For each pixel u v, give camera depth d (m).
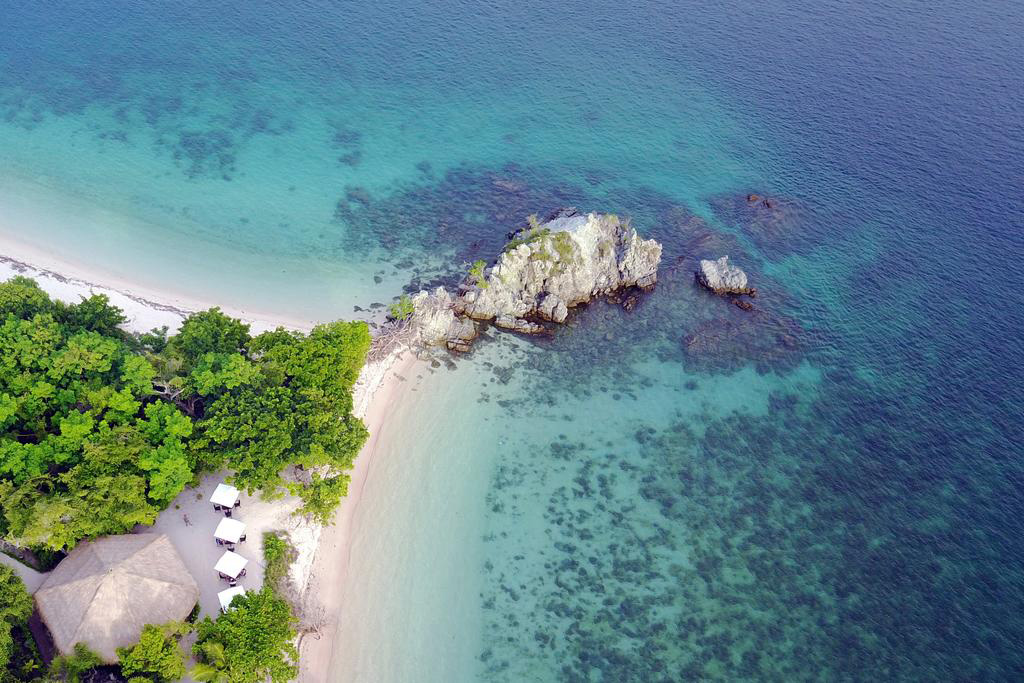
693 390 66.94
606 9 128.50
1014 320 73.69
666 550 55.25
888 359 70.12
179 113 97.75
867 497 59.12
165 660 42.41
